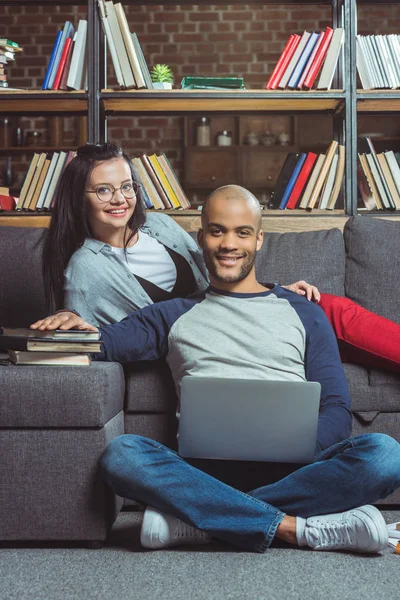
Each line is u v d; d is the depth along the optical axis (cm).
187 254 247
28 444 176
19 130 624
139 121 642
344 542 167
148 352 202
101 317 226
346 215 314
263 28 643
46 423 175
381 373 215
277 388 171
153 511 172
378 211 318
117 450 171
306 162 318
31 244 270
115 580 149
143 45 643
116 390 189
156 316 202
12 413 174
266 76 643
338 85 341
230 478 179
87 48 318
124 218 234
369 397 214
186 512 168
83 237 238
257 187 643
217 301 198
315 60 319
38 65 636
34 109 340
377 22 643
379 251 270
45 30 636
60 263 239
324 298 223
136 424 210
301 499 170
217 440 172
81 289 223
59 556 169
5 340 187
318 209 317
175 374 197
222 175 645
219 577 151
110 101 326
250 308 196
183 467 170
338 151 319
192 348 193
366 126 629
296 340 192
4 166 625
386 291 266
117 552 171
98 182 231
